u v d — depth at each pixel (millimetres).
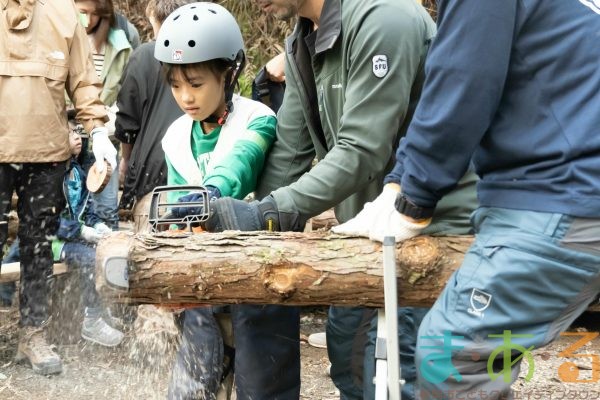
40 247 4773
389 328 2443
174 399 3412
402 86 2891
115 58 5660
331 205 2967
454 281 2410
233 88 3459
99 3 5508
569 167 2246
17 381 4625
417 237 2633
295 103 3408
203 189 2828
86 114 4680
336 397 4441
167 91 4941
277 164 3457
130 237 2727
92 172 4598
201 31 3215
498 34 2244
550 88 2268
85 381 4602
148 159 4887
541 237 2260
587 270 2266
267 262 2654
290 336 3398
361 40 2891
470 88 2268
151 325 4832
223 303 2748
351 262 2635
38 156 4523
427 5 7270
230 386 3604
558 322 2371
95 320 5070
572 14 2248
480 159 2449
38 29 4492
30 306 4816
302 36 3246
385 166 2996
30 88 4461
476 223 2467
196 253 2686
